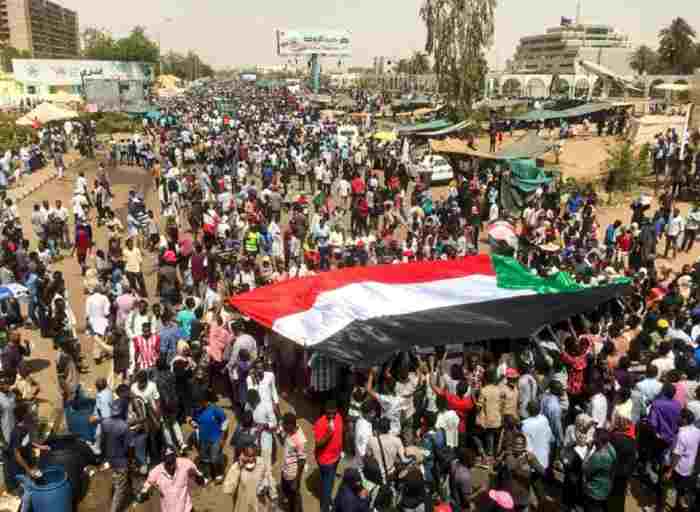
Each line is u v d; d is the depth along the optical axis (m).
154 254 18.55
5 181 25.20
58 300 11.05
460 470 7.15
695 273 13.81
